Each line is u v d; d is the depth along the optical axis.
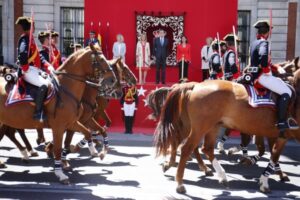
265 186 7.71
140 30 15.99
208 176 8.73
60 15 20.44
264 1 20.02
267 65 7.49
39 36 9.64
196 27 16.02
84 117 9.43
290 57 20.14
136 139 12.49
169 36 16.61
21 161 9.68
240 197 7.39
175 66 16.38
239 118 7.53
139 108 13.98
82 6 20.44
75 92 8.12
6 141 12.07
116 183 8.05
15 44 20.06
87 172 8.83
